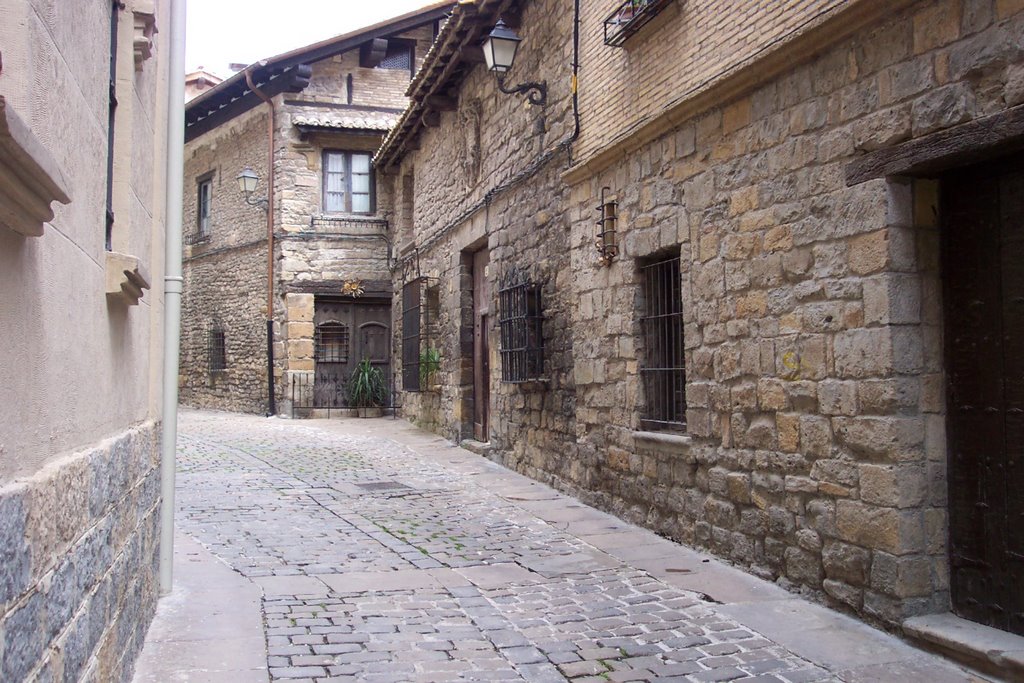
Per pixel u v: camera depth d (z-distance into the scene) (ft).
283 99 58.70
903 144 14.32
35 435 6.95
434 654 13.74
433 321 47.75
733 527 18.99
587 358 26.58
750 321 18.38
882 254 14.67
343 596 16.92
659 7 21.44
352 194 60.39
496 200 35.58
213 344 67.46
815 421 16.31
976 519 14.03
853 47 15.52
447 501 27.61
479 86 38.19
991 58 12.76
